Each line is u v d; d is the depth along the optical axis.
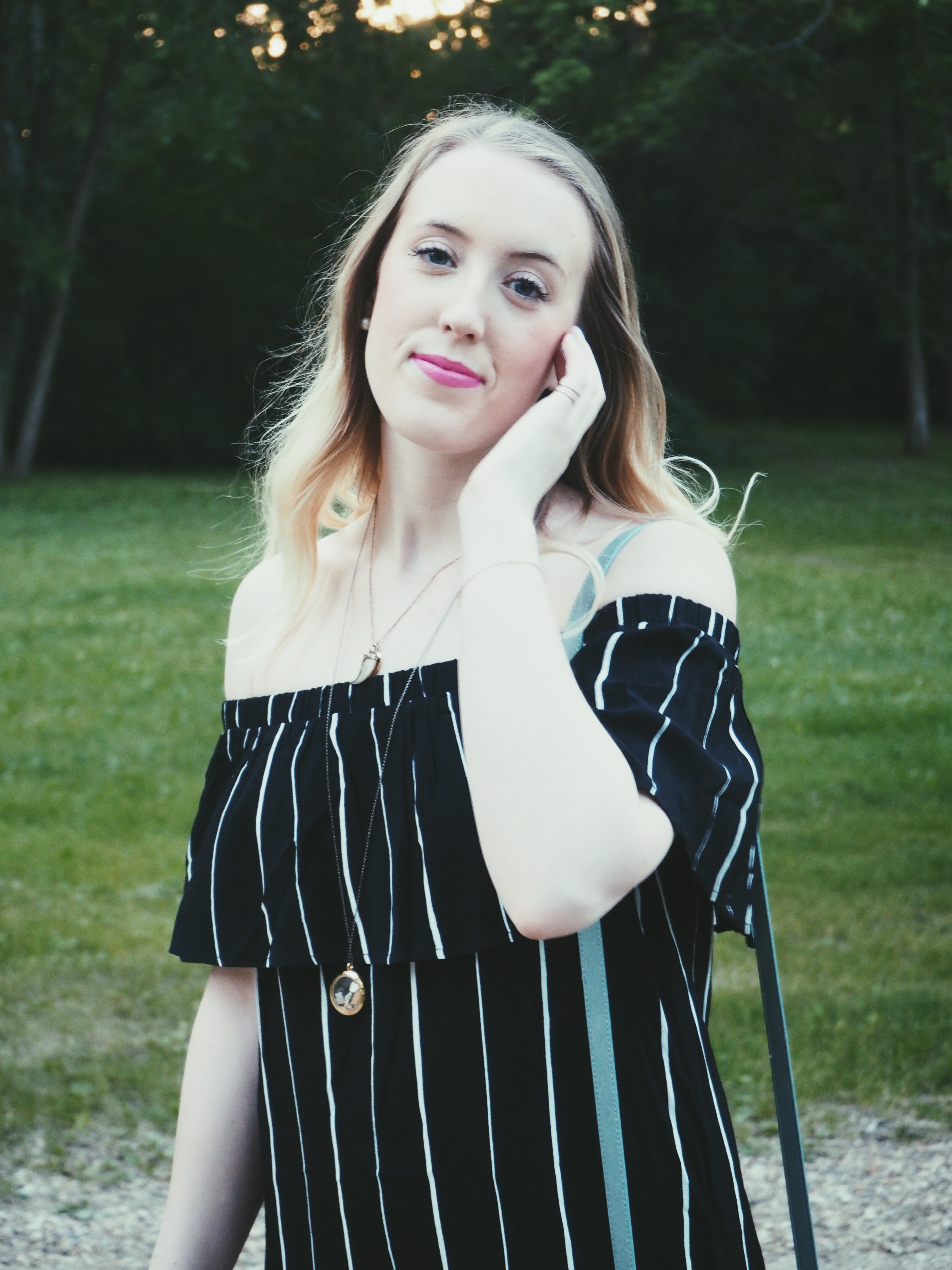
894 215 27.39
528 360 1.35
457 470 1.41
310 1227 1.32
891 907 5.48
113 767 7.64
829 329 40.88
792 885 5.72
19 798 7.02
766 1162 3.68
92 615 11.97
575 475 1.46
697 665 1.24
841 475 25.80
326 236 26.61
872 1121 3.87
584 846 1.09
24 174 23.19
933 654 10.59
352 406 1.54
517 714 1.12
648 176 27.55
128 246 26.98
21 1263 3.25
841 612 12.25
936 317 34.19
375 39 24.14
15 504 20.20
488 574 1.20
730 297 31.14
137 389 27.41
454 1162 1.23
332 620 1.46
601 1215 1.19
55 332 24.25
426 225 1.36
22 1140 3.82
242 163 20.61
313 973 1.31
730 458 28.02
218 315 27.61
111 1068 4.20
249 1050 1.43
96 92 24.61
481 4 22.55
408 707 1.31
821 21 17.61
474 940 1.22
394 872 1.26
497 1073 1.22
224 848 1.38
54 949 5.11
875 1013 4.46
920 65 18.98
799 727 8.34
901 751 7.85
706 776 1.16
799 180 27.55
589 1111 1.20
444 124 1.44
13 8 19.66
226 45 19.55
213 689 9.44
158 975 4.91
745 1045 4.27
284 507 1.53
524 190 1.35
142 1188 3.61
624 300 1.43
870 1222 3.38
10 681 9.58
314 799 1.33
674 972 1.25
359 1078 1.28
